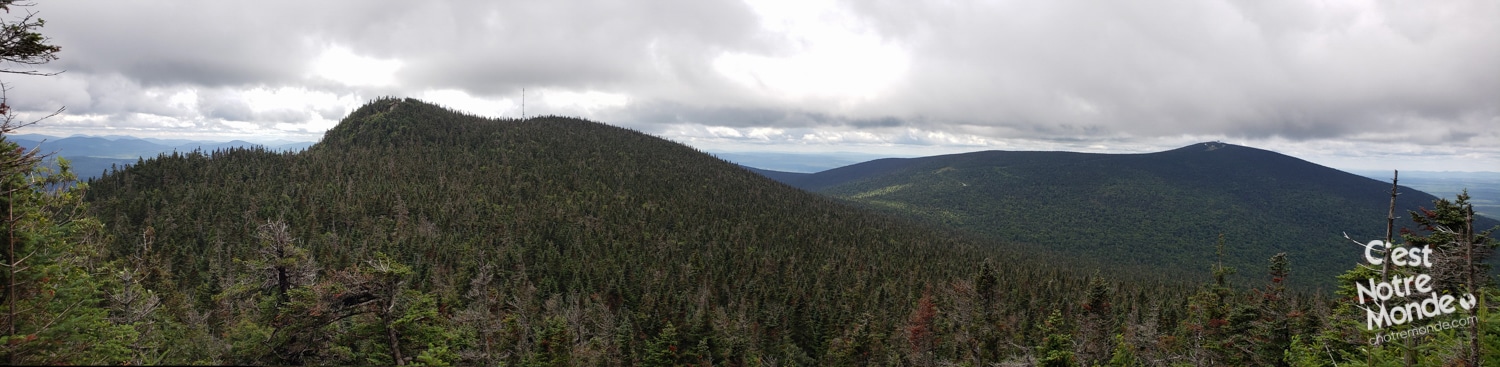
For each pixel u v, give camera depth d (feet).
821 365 227.61
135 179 456.04
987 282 249.55
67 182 76.13
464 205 479.00
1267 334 117.91
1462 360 55.67
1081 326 175.32
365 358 86.58
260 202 422.82
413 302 86.48
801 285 357.82
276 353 83.76
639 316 253.44
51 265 64.90
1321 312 108.37
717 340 186.19
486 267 160.04
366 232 392.27
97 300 70.38
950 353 203.62
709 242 490.90
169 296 165.68
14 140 54.44
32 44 50.75
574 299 254.88
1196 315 174.19
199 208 399.44
